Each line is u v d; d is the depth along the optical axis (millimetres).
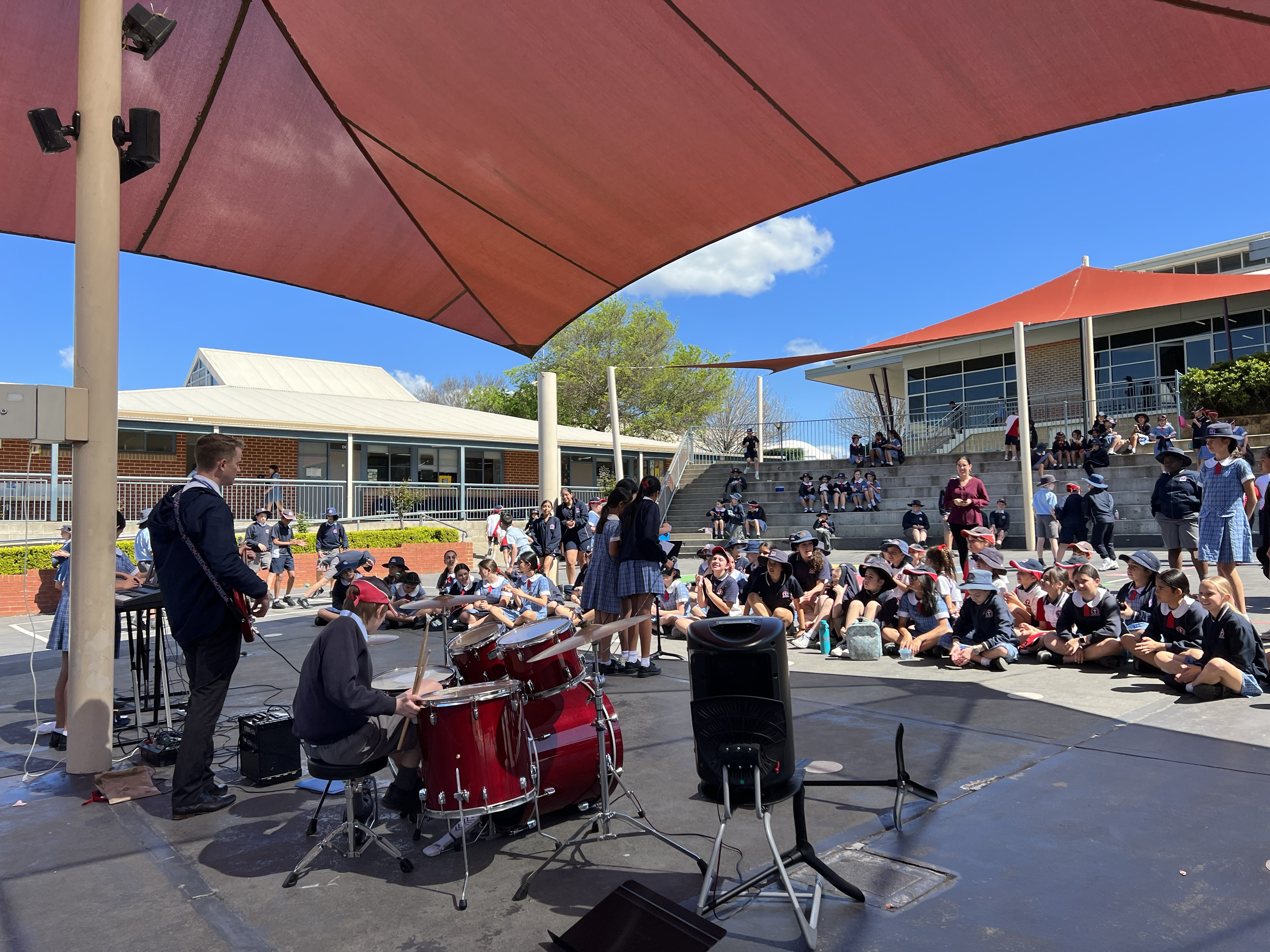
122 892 3205
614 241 6711
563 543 16078
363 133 5922
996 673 6918
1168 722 5145
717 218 6258
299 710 3461
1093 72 4195
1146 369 25422
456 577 11055
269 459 25156
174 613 4051
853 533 20938
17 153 5785
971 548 9656
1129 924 2736
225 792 4203
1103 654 6734
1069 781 4121
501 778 3150
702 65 4777
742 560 11125
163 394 24531
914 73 4422
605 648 7406
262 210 6684
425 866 3406
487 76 5211
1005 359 28328
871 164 5336
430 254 7219
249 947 2768
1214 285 12539
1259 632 7453
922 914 2854
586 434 33500
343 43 5168
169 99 5664
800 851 2986
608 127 5453
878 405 35500
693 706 2891
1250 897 2887
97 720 4656
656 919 2756
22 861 3514
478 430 28094
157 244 7043
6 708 6715
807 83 4695
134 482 19141
